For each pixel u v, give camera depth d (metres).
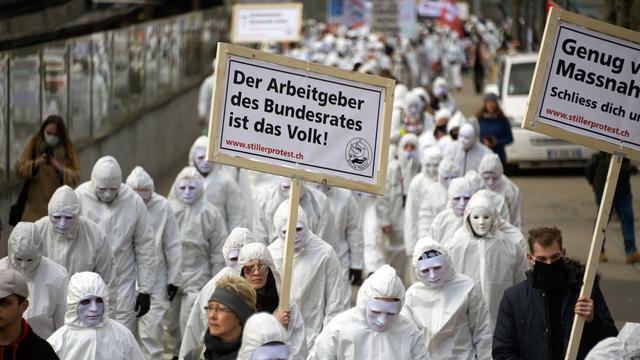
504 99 27.27
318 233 12.23
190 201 13.14
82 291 8.54
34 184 13.65
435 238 12.34
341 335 8.25
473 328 9.51
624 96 8.20
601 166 17.02
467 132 15.95
